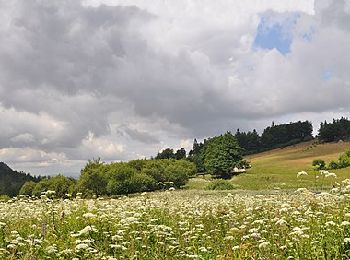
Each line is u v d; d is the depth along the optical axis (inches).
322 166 5196.9
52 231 538.9
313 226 464.8
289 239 448.8
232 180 4387.3
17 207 701.9
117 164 3430.1
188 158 6988.2
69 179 2908.5
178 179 4023.1
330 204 572.1
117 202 761.6
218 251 470.6
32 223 600.7
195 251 471.8
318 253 396.8
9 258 430.6
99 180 3097.9
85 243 432.8
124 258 438.0
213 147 5339.6
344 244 396.8
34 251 438.9
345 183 610.2
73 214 627.2
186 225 593.6
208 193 1999.3
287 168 5610.2
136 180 3267.7
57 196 797.2
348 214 446.6
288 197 800.3
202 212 698.8
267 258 402.9
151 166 4052.7
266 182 3415.4
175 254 467.8
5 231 545.6
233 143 5359.3
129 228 526.6
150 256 455.2
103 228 528.4
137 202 730.2
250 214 661.3
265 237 491.2
